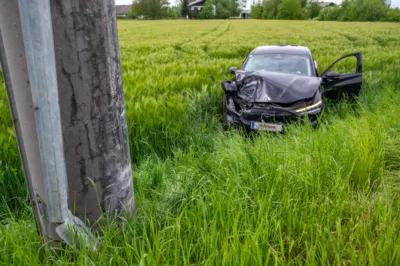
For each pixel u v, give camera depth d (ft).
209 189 9.12
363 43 76.23
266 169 10.04
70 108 5.72
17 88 5.17
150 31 140.97
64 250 6.21
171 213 8.27
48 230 6.20
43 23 4.76
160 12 366.02
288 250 7.29
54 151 5.42
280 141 13.29
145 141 14.76
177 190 9.72
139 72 27.17
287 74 18.78
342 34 112.47
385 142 12.87
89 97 5.76
